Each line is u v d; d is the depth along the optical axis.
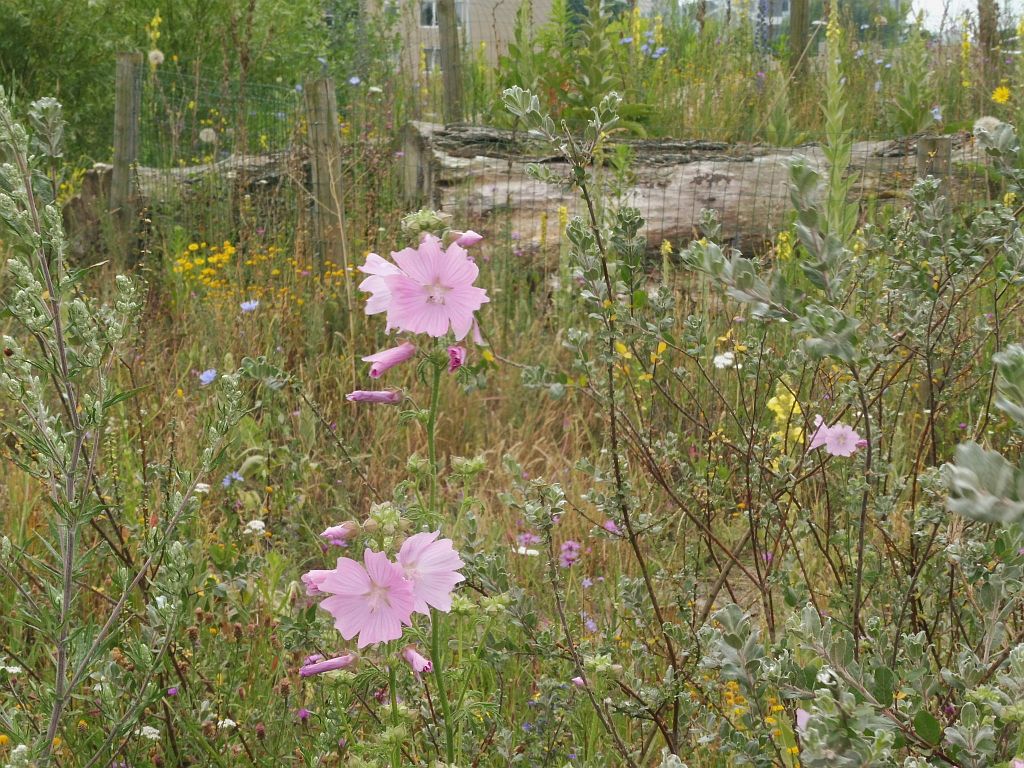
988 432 2.92
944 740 1.68
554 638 2.60
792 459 3.12
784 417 3.39
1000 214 2.35
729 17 11.75
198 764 2.50
